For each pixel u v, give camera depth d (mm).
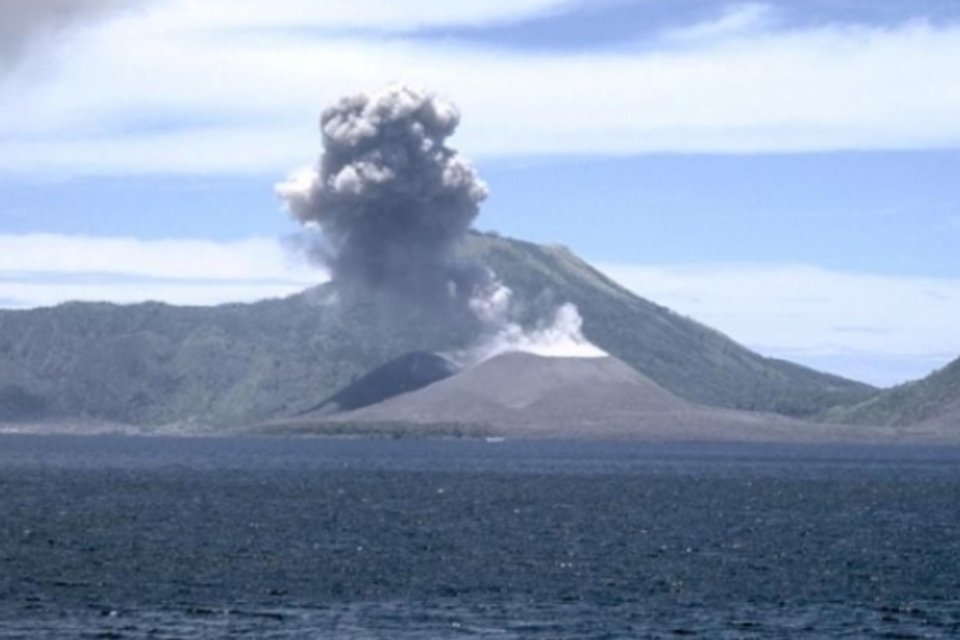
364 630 168750
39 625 169125
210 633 166125
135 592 193125
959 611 185250
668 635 167750
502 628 170750
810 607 187500
